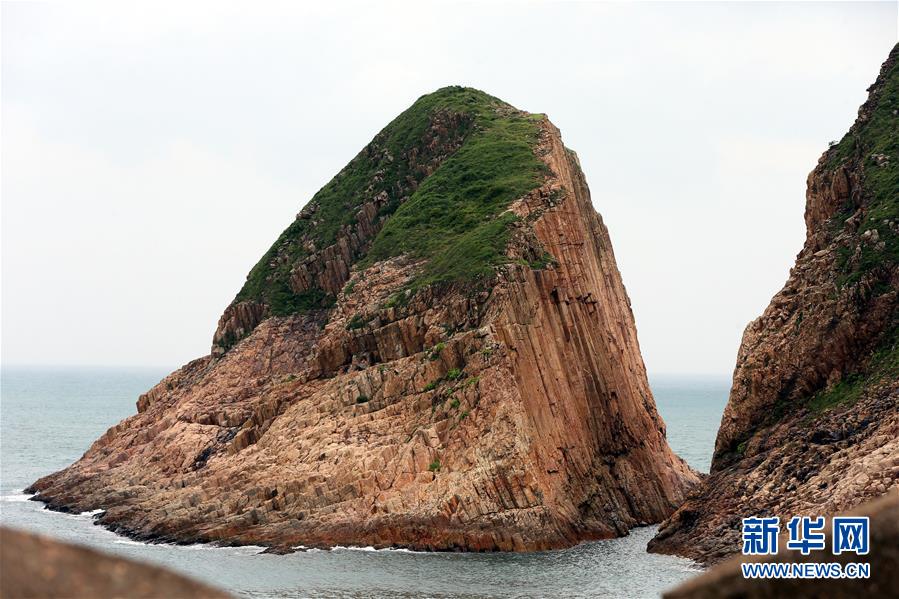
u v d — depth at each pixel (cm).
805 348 8825
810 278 9250
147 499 11094
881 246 8906
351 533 9619
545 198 12606
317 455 10488
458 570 8406
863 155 9831
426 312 11481
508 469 9756
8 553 1938
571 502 10275
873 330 8612
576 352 11656
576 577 8044
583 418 11375
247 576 8106
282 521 9912
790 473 8038
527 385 10619
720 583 2836
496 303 10950
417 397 10700
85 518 11219
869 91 10506
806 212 10325
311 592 7500
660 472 12075
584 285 12200
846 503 7006
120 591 1970
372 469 10094
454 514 9538
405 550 9400
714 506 8550
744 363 9106
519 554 9238
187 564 8612
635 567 8331
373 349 11800
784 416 8762
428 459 10062
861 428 7875
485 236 11925
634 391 12506
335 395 11344
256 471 10625
